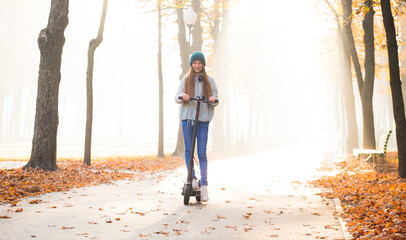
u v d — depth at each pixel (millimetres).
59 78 11438
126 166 14023
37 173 10227
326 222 5555
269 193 8281
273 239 4648
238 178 11273
